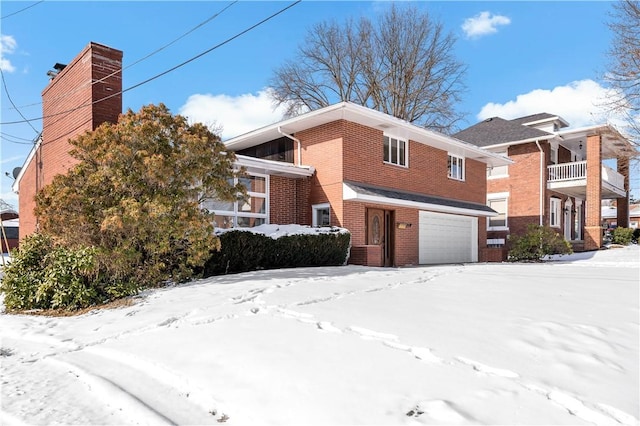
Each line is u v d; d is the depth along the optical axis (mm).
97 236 7352
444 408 2533
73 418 2723
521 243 16828
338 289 6621
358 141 12922
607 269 10867
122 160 7434
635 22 16547
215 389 2961
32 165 15750
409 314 4887
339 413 2504
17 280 6820
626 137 18531
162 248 7586
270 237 10102
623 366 3299
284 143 14648
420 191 15336
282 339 3947
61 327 5363
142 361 3641
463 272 9859
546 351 3586
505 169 22000
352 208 12617
